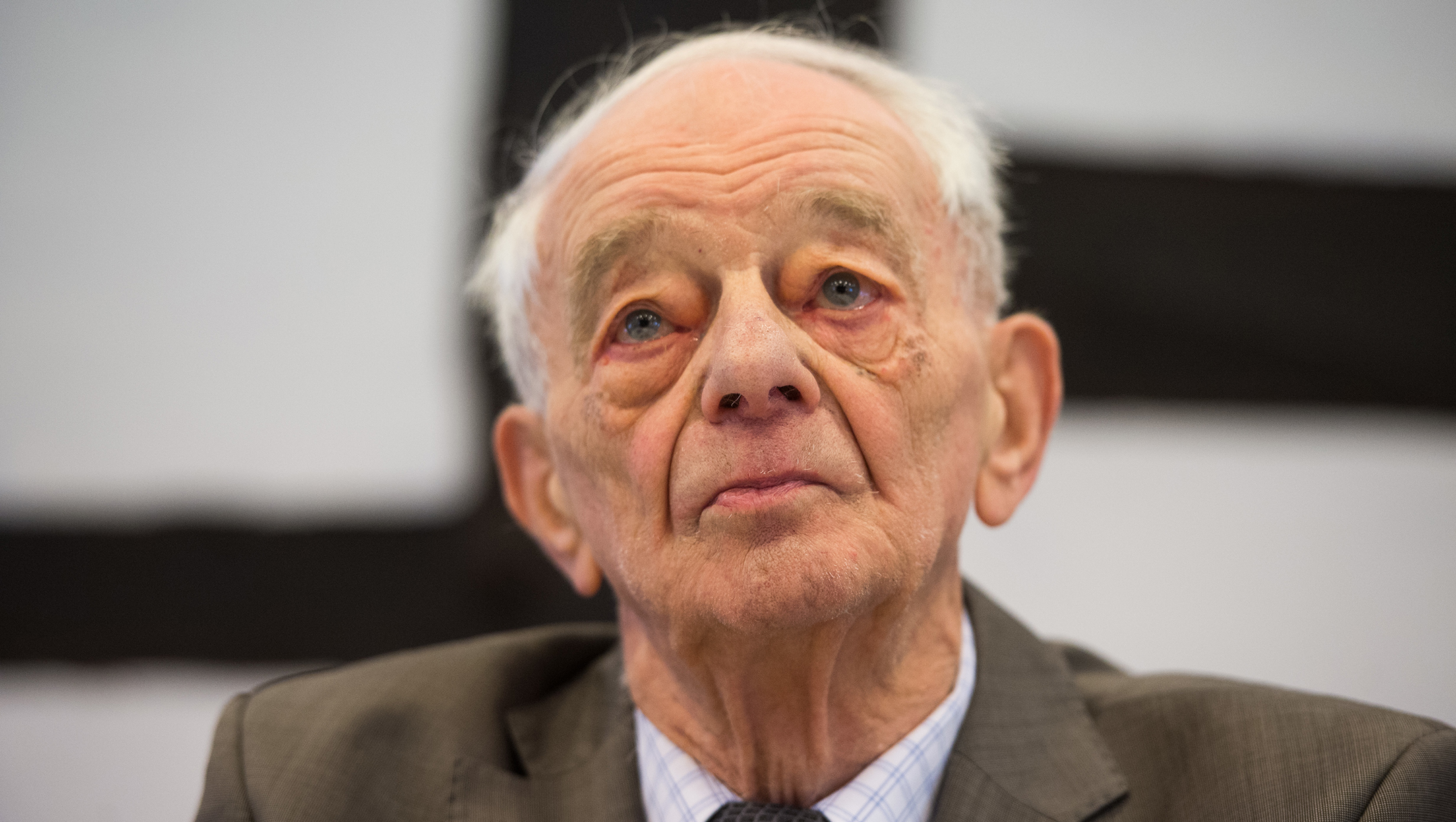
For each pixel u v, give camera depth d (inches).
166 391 237.1
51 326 234.8
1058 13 240.7
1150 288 242.2
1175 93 242.8
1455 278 242.4
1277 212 244.2
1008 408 125.4
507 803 116.4
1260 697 109.7
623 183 108.5
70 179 232.1
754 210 105.0
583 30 232.2
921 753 110.1
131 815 233.1
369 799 115.1
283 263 237.1
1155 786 106.7
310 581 238.7
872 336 105.0
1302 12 243.0
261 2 234.7
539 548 234.4
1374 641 229.3
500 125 233.8
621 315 108.1
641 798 116.1
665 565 101.7
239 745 121.8
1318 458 236.7
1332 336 242.2
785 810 107.4
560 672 138.3
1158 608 232.1
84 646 237.0
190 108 233.8
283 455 239.1
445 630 237.6
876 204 107.3
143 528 238.1
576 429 111.3
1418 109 243.0
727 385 95.3
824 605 95.5
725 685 104.8
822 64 122.3
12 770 232.8
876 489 101.3
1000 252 129.9
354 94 236.7
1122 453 237.5
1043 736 112.7
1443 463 237.6
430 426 239.0
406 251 237.6
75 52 230.7
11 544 237.0
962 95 133.4
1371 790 96.3
